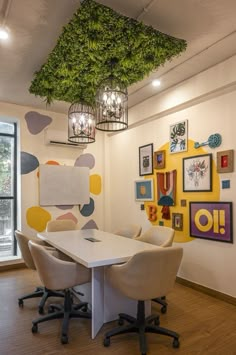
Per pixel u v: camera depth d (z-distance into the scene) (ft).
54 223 13.57
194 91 11.66
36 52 9.70
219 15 7.84
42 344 7.43
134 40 8.30
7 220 15.97
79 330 8.18
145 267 6.64
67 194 16.55
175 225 12.85
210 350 7.12
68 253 8.15
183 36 8.84
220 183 10.79
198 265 11.65
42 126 16.08
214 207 10.94
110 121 9.55
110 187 18.22
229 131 10.54
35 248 7.63
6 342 7.52
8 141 16.19
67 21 8.02
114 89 9.68
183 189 12.51
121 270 6.95
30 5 7.33
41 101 14.76
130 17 7.86
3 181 15.97
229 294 10.30
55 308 9.16
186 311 9.50
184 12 7.69
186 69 11.13
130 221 16.16
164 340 7.61
